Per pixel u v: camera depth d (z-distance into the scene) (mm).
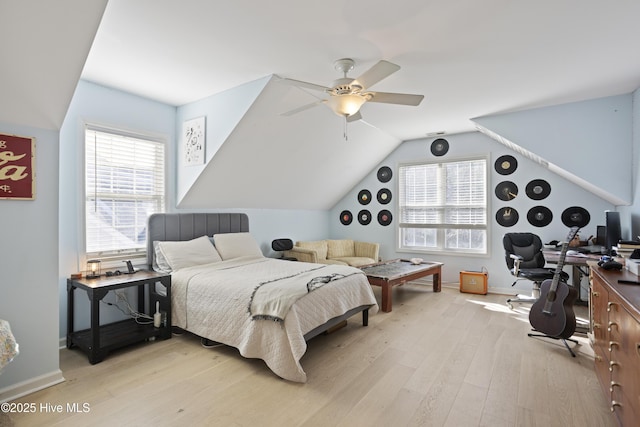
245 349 2539
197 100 3787
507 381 2381
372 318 3834
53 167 2355
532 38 2414
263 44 2518
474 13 2105
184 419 1931
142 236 3727
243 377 2432
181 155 3969
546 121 3975
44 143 2309
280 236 5617
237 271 3346
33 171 2254
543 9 2055
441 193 5609
